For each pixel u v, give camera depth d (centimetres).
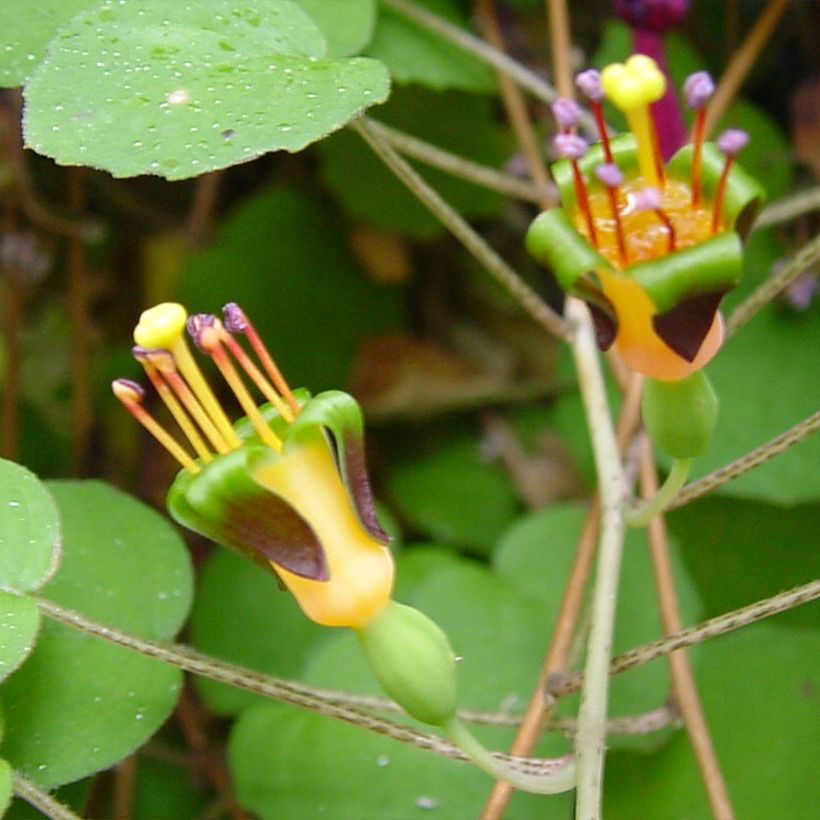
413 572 15
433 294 19
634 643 14
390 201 17
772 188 16
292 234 18
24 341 18
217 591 15
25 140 12
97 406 18
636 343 11
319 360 18
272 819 13
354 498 11
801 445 15
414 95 17
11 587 12
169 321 11
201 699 15
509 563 15
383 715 14
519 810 13
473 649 14
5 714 13
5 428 17
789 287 15
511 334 19
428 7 16
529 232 11
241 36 12
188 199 18
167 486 17
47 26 13
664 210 11
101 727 13
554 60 15
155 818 15
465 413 18
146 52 12
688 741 14
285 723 14
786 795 14
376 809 13
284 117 12
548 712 13
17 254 17
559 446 18
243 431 11
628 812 14
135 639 12
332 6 14
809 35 17
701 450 12
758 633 15
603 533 13
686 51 16
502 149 17
